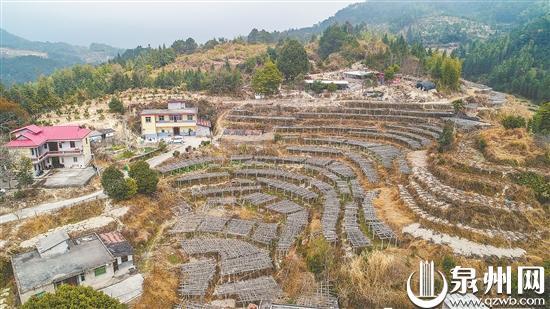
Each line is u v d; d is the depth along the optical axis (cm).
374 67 14725
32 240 5028
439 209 5219
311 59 17638
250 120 9988
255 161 8100
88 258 4553
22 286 4059
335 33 17950
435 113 9450
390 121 9475
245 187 7031
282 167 7788
